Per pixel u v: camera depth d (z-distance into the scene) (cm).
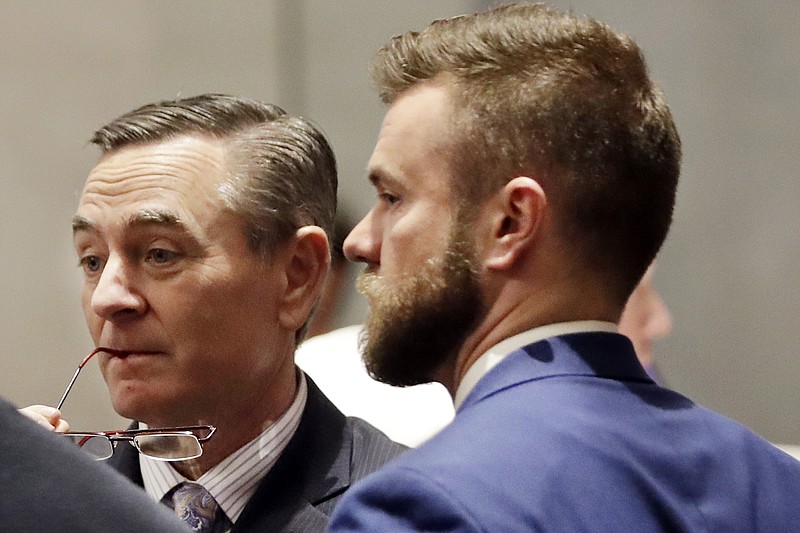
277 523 409
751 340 1045
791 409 1038
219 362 402
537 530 295
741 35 1031
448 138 352
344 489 422
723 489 340
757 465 357
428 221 353
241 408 414
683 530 319
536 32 358
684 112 1042
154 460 426
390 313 356
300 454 427
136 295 397
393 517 299
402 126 359
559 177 346
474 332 357
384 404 623
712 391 1052
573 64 354
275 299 415
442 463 305
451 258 349
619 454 322
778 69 1028
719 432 360
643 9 1037
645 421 341
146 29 1002
